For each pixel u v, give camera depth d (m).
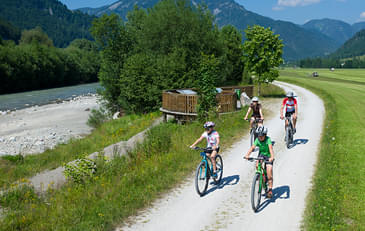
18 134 24.92
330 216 6.20
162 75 28.77
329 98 28.31
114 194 7.73
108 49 33.91
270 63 32.06
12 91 65.94
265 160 6.91
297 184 8.25
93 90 68.06
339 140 12.34
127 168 10.09
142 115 27.75
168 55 32.75
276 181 8.55
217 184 8.48
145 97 28.86
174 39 35.34
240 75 54.09
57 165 14.04
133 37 36.12
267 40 31.70
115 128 22.80
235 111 19.25
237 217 6.50
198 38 34.88
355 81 66.94
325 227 5.82
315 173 9.00
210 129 7.88
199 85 16.78
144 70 29.28
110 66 33.50
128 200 7.21
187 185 8.39
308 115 19.80
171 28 35.31
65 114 35.16
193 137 13.56
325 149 11.20
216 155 8.21
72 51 98.06
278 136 14.06
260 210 6.82
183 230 5.98
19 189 9.68
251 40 33.00
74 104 43.53
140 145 12.41
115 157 11.43
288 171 9.31
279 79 66.75
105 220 6.23
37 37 113.25
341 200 6.93
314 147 11.96
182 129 15.61
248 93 31.09
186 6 36.38
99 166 10.37
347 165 9.29
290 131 12.05
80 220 6.37
